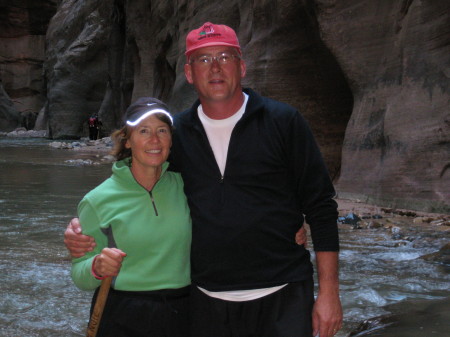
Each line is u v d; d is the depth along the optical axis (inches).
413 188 289.4
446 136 279.7
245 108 94.4
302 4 380.2
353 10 338.6
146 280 90.7
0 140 1256.8
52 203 334.0
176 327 93.5
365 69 337.1
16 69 1884.8
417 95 298.2
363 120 332.8
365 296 153.6
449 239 221.5
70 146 959.6
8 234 243.9
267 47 436.1
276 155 91.7
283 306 91.9
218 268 91.7
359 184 325.1
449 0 288.5
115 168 91.8
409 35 308.0
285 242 92.5
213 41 92.0
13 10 1847.9
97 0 1414.9
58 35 1504.7
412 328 119.3
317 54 402.9
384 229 249.4
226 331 93.3
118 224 89.8
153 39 969.5
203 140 93.4
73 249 89.4
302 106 424.5
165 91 925.8
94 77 1386.6
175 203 92.7
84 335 130.8
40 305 149.8
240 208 91.2
